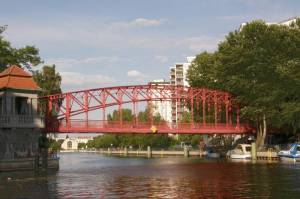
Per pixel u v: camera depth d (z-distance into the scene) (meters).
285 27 117.62
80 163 123.81
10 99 88.38
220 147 152.12
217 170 82.06
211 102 138.38
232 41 122.12
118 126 116.50
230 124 133.88
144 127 120.06
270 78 114.25
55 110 118.88
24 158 83.06
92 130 113.38
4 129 86.56
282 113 111.81
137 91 124.56
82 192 53.44
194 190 54.03
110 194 51.62
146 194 51.31
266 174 71.00
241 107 135.62
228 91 130.88
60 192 53.50
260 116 119.56
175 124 124.31
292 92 112.00
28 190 55.34
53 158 88.19
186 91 133.62
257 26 115.81
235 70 120.44
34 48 114.69
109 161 136.75
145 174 76.94
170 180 65.69
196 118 151.00
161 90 129.62
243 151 124.62
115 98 120.12
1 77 91.88
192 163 108.81
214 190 53.72
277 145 127.38
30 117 89.19
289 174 70.38
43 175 75.00
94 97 118.19
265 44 115.94
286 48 115.19
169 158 151.38
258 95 115.69
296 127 116.94
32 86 91.44
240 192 51.59
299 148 104.44
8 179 68.00
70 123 111.12
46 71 128.25
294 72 109.62
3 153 86.00
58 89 128.75
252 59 115.56
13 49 112.75
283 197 47.69
